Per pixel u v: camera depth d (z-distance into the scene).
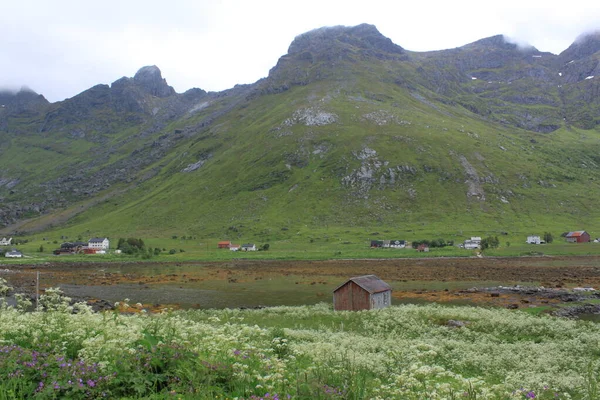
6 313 15.51
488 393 11.25
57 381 9.41
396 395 11.35
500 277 98.81
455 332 35.34
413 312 45.78
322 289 84.00
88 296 73.38
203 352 11.86
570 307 56.06
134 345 11.64
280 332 28.12
